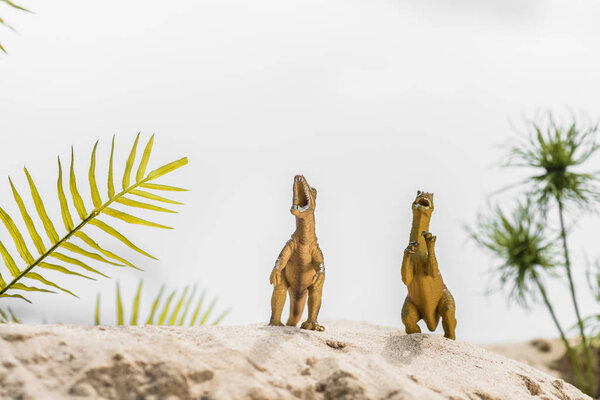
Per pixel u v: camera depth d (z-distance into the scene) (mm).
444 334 3783
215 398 2338
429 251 3604
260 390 2398
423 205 3773
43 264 3078
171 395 2328
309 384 2559
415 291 3709
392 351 3264
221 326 3271
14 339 2471
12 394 2160
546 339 8227
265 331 3174
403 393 2480
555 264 6477
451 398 2664
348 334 3621
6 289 3033
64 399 2199
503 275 6555
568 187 6207
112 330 2811
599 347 7387
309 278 3666
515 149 6492
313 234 3648
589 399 3629
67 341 2537
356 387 2506
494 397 2836
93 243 3127
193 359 2535
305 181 3635
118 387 2322
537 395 3189
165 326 3096
